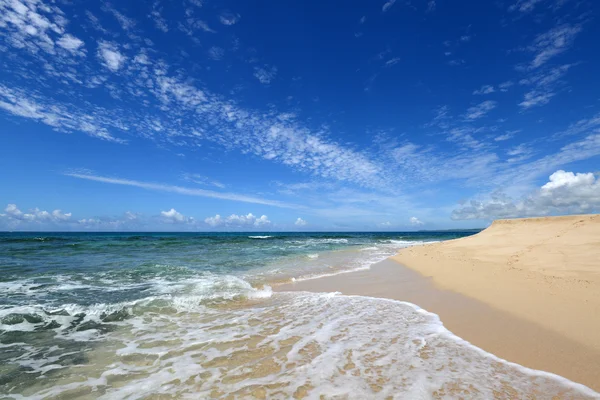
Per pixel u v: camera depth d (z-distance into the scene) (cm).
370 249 2481
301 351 454
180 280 999
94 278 1005
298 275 1152
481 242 1967
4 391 357
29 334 535
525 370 375
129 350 471
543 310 567
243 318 625
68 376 392
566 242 1365
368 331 534
